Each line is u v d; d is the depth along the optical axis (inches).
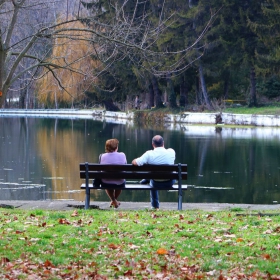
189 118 2308.1
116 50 591.5
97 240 339.3
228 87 2610.7
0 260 287.1
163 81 2593.5
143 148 1333.7
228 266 282.5
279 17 2049.7
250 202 679.1
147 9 2011.6
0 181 842.8
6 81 505.4
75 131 1904.5
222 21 2165.4
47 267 279.0
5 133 1811.0
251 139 1565.0
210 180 859.4
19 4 505.0
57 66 552.4
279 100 2466.8
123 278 263.9
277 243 324.8
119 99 2699.3
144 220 402.6
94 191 758.5
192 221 394.9
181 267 281.0
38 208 486.0
